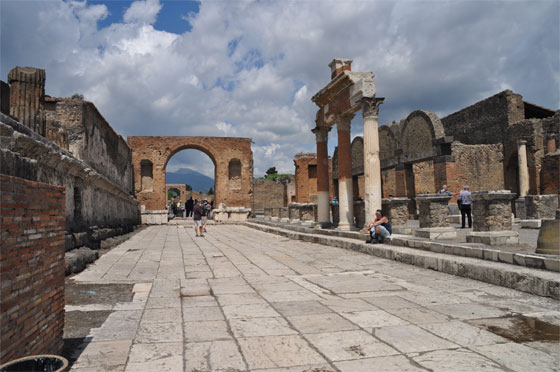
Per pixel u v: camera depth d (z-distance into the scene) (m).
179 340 3.99
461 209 15.09
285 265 9.33
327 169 17.94
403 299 5.61
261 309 5.19
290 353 3.59
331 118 16.17
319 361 3.40
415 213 25.14
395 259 9.33
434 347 3.69
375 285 6.66
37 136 8.12
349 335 4.07
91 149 15.48
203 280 7.46
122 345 3.85
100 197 14.61
